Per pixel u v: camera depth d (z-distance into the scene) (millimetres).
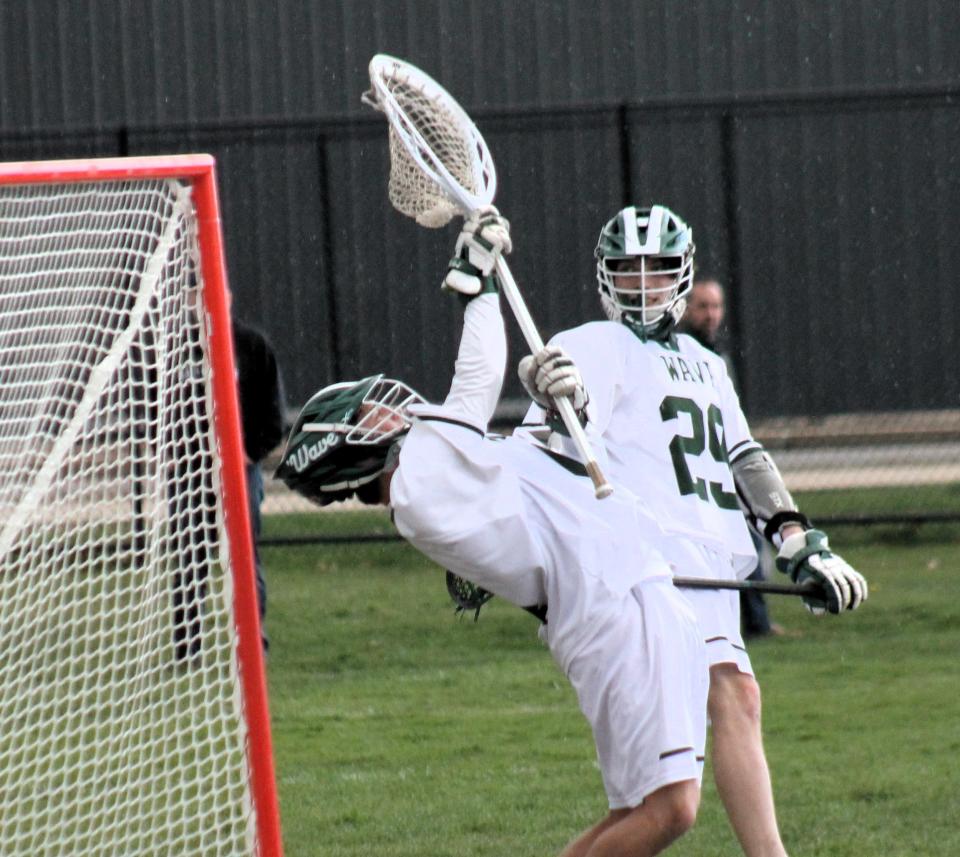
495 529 15695
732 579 17766
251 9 58406
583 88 59250
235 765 18875
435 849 21516
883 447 54938
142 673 17531
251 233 52688
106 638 21719
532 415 17438
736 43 59500
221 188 52688
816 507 49469
